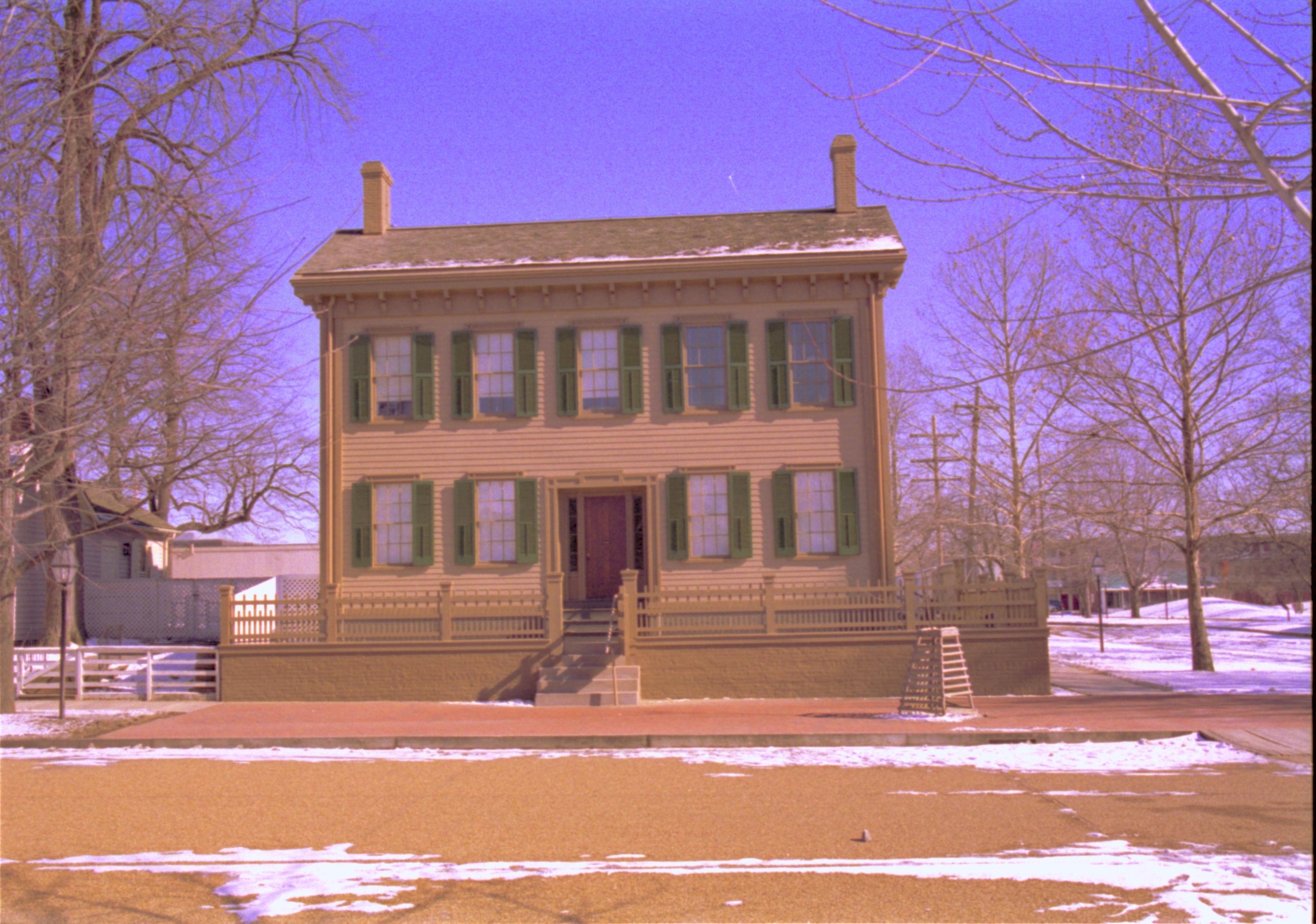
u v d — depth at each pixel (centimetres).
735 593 1884
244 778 1143
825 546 2072
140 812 951
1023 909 623
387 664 1909
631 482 2103
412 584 2098
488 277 2114
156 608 2961
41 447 1218
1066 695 1830
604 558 2138
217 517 2314
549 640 1892
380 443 2134
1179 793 987
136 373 1184
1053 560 4269
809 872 717
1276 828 826
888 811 923
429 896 670
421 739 1405
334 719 1639
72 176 1141
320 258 2238
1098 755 1242
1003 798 976
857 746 1362
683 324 2130
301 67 2008
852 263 2078
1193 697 1755
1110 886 666
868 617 1878
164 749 1412
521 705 1814
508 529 2116
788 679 1866
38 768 1237
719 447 2102
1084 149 653
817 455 2088
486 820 907
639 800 996
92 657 2142
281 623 1934
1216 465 2375
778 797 1004
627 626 1888
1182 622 5288
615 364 2141
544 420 2127
